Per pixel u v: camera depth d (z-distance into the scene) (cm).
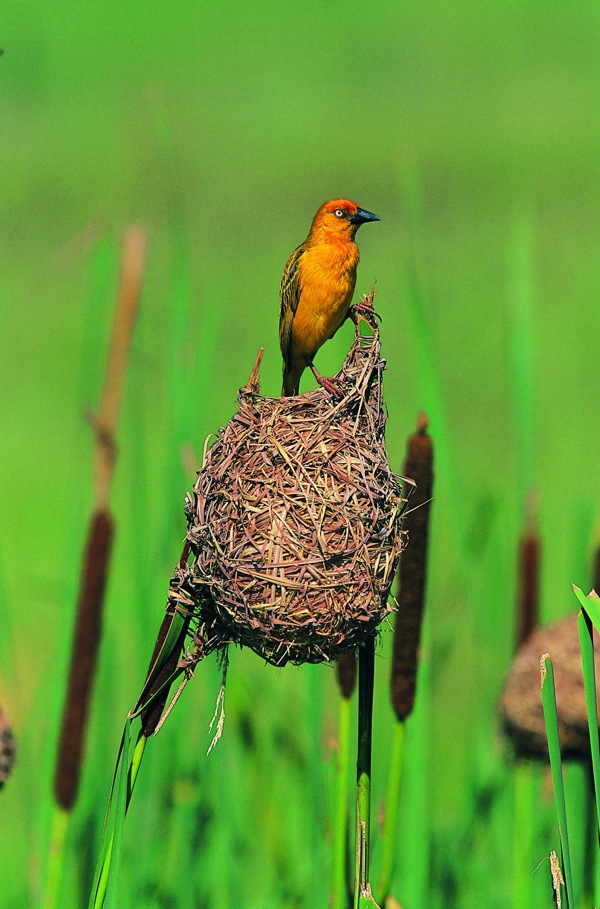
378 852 983
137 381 1034
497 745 1084
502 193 5356
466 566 1020
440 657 1044
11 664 1056
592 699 619
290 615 692
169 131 1040
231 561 693
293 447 722
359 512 709
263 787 1075
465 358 3569
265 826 1071
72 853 1030
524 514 1045
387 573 714
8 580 2158
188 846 1016
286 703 1172
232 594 690
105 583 870
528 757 959
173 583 697
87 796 1023
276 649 705
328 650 710
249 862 1086
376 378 760
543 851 1018
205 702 1058
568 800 1023
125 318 891
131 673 1159
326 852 932
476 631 1093
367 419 749
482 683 1102
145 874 987
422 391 963
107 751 1029
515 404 1037
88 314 996
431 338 959
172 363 1015
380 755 1074
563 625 970
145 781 1002
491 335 3684
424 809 957
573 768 1017
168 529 1000
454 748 1545
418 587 798
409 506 801
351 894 817
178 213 1028
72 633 887
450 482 985
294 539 696
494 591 1119
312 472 716
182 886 1009
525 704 939
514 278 1013
